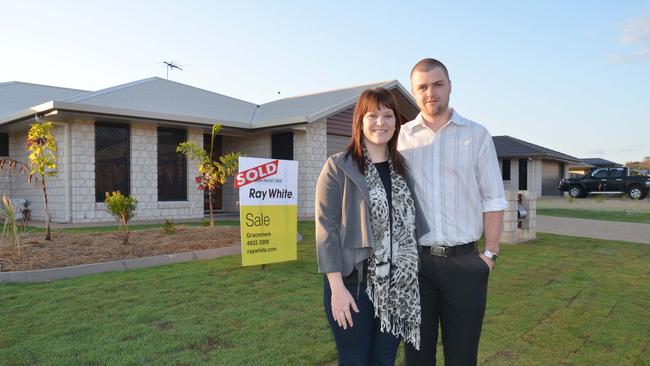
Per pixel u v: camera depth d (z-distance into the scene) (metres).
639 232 11.85
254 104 20.06
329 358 3.48
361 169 2.34
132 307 4.64
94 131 12.52
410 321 2.35
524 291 5.56
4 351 3.50
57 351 3.51
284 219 6.91
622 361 3.53
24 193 14.52
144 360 3.38
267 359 3.43
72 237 8.27
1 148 15.09
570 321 4.43
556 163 34.94
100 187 12.72
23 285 5.46
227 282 5.74
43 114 11.65
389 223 2.33
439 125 2.63
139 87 16.45
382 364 2.38
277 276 6.12
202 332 3.96
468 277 2.56
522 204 10.27
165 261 6.98
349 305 2.26
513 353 3.67
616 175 27.23
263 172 6.72
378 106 2.36
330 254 2.25
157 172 13.83
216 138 16.77
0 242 7.39
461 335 2.59
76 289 5.29
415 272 2.38
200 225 11.62
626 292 5.53
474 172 2.59
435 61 2.58
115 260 6.74
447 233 2.56
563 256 8.05
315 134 14.88
